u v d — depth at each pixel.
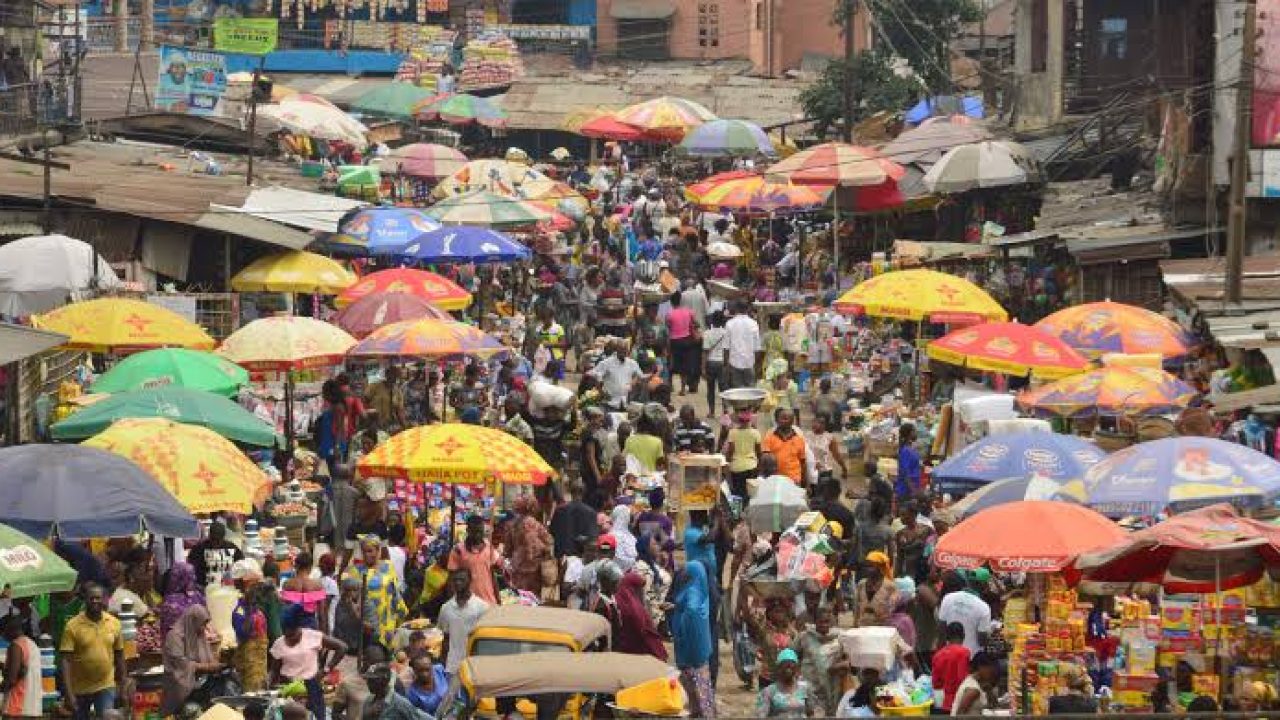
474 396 54.19
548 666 28.44
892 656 32.31
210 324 58.88
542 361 62.78
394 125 125.94
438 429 40.44
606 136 111.38
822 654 33.44
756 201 83.56
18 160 63.81
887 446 52.31
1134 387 45.00
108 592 35.00
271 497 42.78
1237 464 33.72
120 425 37.44
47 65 95.56
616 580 36.09
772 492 40.75
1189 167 61.94
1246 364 48.34
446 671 34.88
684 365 64.75
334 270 60.94
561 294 71.62
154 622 34.62
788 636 35.94
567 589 38.72
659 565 41.66
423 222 68.94
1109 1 85.19
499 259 67.75
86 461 32.84
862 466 53.00
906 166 85.62
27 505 31.94
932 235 87.62
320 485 46.38
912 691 32.09
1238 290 51.44
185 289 62.56
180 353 44.47
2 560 28.17
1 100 82.19
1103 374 45.59
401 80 149.38
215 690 33.41
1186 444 34.25
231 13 157.75
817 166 80.31
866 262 83.94
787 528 40.44
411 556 41.34
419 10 163.25
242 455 38.06
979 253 72.25
